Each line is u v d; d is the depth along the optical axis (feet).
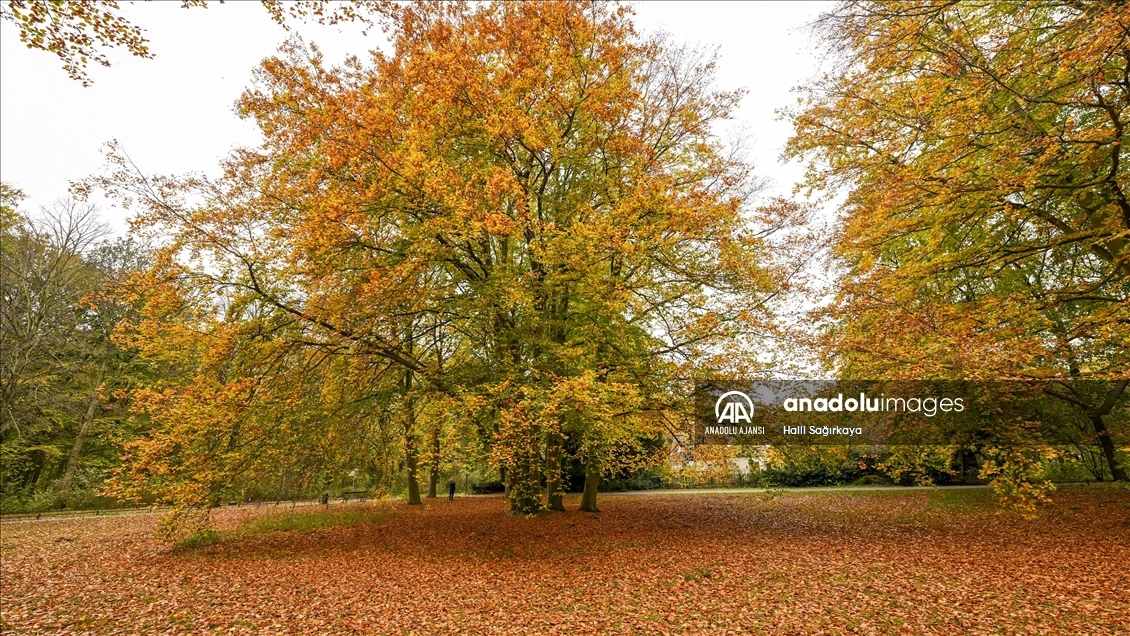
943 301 36.14
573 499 86.28
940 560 35.01
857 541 43.14
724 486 104.06
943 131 32.07
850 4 33.83
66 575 40.14
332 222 32.24
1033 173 27.04
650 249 37.47
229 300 39.55
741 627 25.23
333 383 43.06
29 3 12.21
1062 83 26.91
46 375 86.99
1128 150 32.63
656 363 41.88
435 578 35.32
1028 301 32.09
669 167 48.01
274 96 38.63
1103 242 30.66
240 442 40.19
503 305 38.17
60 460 95.04
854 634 23.72
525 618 27.66
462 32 41.01
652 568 36.35
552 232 36.09
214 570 39.34
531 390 34.78
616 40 43.42
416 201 34.94
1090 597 26.27
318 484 48.32
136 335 36.78
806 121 40.04
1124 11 22.81
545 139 39.60
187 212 37.68
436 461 44.65
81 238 90.74
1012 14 32.09
